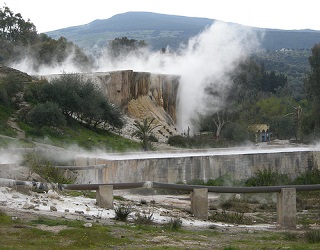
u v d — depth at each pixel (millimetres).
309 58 93438
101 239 22953
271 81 169250
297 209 45469
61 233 23172
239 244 24969
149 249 21781
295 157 59094
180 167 52625
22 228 23516
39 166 41438
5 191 30641
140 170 50625
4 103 71625
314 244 25906
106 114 79062
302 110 111938
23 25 143000
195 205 33781
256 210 42500
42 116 67438
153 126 90250
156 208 35000
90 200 33312
